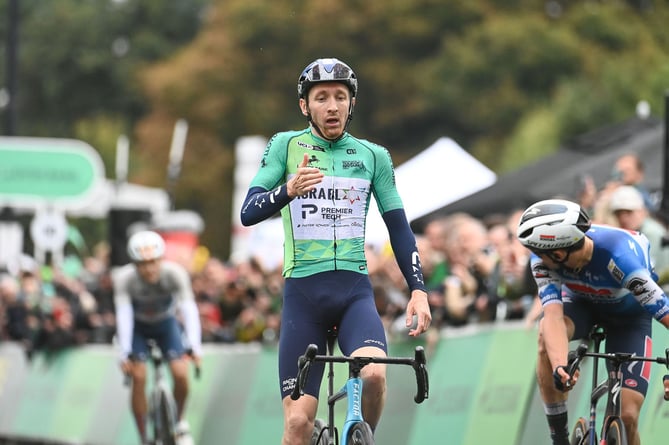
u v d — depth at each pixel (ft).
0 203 123.54
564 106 178.19
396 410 65.92
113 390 90.02
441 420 62.39
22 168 116.47
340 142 43.91
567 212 44.80
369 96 239.50
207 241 249.14
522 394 57.26
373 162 44.21
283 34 244.01
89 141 253.85
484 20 236.02
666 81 162.09
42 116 313.53
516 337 58.54
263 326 80.69
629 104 172.04
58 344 98.27
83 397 94.07
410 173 89.71
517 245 64.95
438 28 238.27
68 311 98.37
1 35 319.68
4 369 107.55
